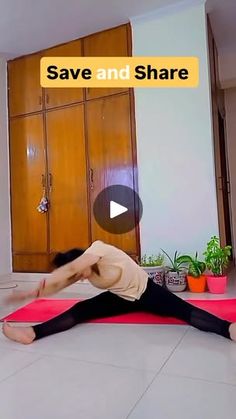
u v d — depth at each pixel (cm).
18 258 388
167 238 311
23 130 390
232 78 415
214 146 310
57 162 370
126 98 336
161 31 319
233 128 485
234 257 474
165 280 286
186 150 306
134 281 181
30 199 385
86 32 351
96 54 352
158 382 121
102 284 178
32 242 381
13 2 298
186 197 305
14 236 392
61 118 369
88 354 149
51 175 373
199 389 115
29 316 210
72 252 171
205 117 301
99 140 348
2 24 332
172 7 310
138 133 326
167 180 313
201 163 300
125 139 335
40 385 122
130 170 333
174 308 179
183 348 152
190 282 277
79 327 185
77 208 359
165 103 315
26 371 134
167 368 132
